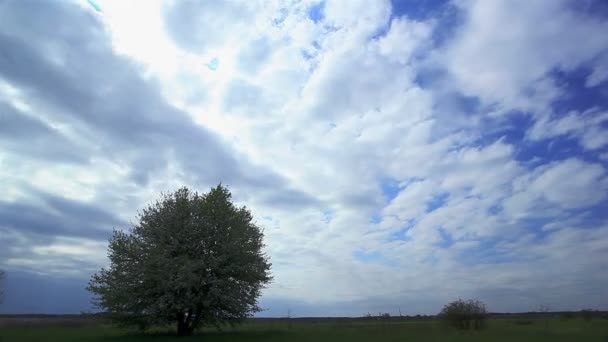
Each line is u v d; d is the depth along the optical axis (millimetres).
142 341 30484
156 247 36469
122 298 35156
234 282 37750
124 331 41000
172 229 37719
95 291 36031
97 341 29750
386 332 36531
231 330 44469
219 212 39250
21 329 38875
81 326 47062
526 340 27094
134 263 36438
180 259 35406
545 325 39062
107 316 35906
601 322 44938
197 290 35750
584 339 27234
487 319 38812
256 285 39656
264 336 35219
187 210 38781
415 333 35219
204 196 40844
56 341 29375
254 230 41125
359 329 40219
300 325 52594
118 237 37719
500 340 27094
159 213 38656
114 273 36406
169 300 34250
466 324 38562
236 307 36656
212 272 37062
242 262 38375
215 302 36156
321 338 32688
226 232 38781
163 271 34844
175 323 38000
